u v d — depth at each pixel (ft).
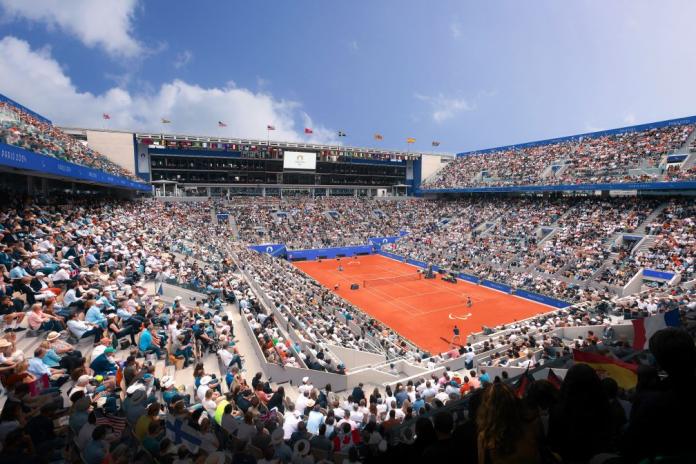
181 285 86.74
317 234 250.16
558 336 85.30
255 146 270.46
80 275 61.72
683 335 10.18
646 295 103.86
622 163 184.34
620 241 155.43
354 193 333.01
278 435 29.27
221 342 56.24
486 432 10.62
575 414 12.11
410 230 258.78
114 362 42.75
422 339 112.16
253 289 104.83
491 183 242.99
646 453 10.23
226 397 38.96
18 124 92.63
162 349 54.03
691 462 9.61
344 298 152.97
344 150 302.25
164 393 37.70
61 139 130.52
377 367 73.31
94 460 24.13
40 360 36.04
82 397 28.43
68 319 47.78
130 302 57.67
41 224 78.33
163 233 147.84
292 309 94.73
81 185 156.35
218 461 23.56
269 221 250.98
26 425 26.18
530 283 154.10
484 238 203.72
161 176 254.47
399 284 175.63
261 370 58.29
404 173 340.18
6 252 58.65
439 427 14.60
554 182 202.08
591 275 141.38
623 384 23.21
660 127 189.37
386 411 42.80
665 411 9.84
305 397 42.86
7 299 45.83
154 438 26.94
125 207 171.63
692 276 118.83
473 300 148.97
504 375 44.32
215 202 255.70
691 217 145.18
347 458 27.61
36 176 107.55
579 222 178.70
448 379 58.29
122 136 232.94
